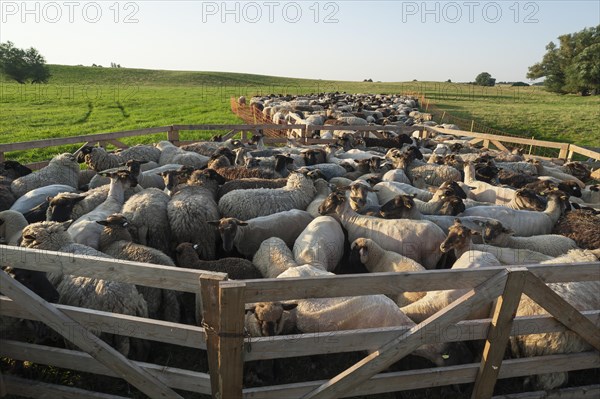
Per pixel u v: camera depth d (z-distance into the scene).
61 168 9.88
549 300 3.86
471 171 11.07
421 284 3.59
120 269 3.52
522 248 7.06
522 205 9.02
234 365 3.41
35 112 32.25
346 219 7.74
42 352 4.12
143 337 3.74
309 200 8.80
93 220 6.59
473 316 4.90
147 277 3.48
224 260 6.14
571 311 3.96
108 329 3.80
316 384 3.81
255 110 32.75
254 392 3.63
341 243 7.23
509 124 32.38
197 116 32.44
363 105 36.06
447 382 4.16
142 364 3.87
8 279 3.72
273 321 4.72
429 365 5.06
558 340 4.36
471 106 46.81
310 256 6.34
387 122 24.95
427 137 20.28
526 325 4.03
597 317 4.11
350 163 12.40
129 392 4.50
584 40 74.38
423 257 7.11
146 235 6.89
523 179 11.52
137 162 9.50
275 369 4.95
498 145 17.36
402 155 12.31
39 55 79.06
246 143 15.98
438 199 8.58
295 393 3.76
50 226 5.50
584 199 11.20
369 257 6.59
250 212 8.06
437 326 3.76
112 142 13.43
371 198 9.21
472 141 18.58
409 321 4.75
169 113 34.31
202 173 8.96
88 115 32.00
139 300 4.76
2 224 6.30
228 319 3.23
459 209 8.23
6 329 4.77
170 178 8.91
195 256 6.21
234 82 93.00
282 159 10.91
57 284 4.97
